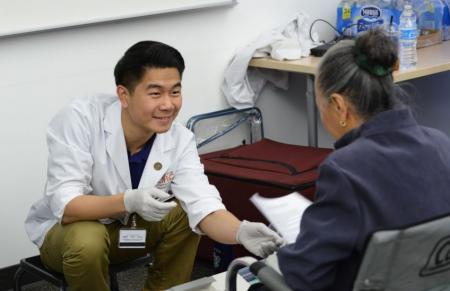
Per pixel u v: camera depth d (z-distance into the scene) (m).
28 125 2.67
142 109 1.97
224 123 3.29
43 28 2.59
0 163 2.63
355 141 1.33
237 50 3.22
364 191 1.25
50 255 2.10
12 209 2.70
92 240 1.99
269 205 1.73
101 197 2.02
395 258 1.26
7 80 2.59
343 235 1.25
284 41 3.15
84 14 2.70
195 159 2.21
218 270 2.77
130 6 2.81
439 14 3.44
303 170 2.62
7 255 2.72
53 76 2.69
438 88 3.82
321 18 3.54
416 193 1.29
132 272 2.89
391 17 3.23
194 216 2.08
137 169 2.15
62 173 2.04
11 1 2.52
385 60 1.30
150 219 2.00
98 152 2.09
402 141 1.32
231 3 3.12
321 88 1.37
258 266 1.44
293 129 3.58
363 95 1.31
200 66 3.13
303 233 1.32
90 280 2.02
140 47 1.97
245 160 2.80
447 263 1.33
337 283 1.33
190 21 3.05
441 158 1.35
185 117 3.13
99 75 2.81
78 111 2.11
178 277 2.30
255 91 3.31
